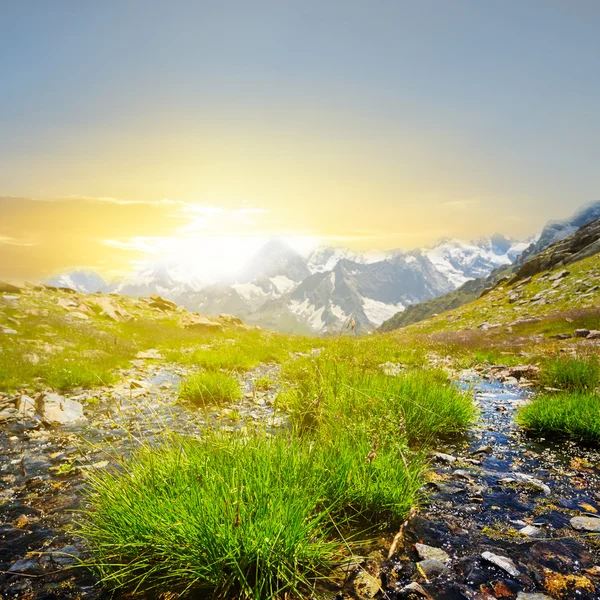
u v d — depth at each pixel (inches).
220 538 149.9
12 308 1165.1
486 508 215.0
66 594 154.0
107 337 1027.9
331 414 283.9
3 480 259.9
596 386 506.6
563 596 147.8
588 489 237.9
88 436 346.0
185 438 223.5
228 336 1529.3
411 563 168.6
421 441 320.8
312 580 157.5
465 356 921.5
